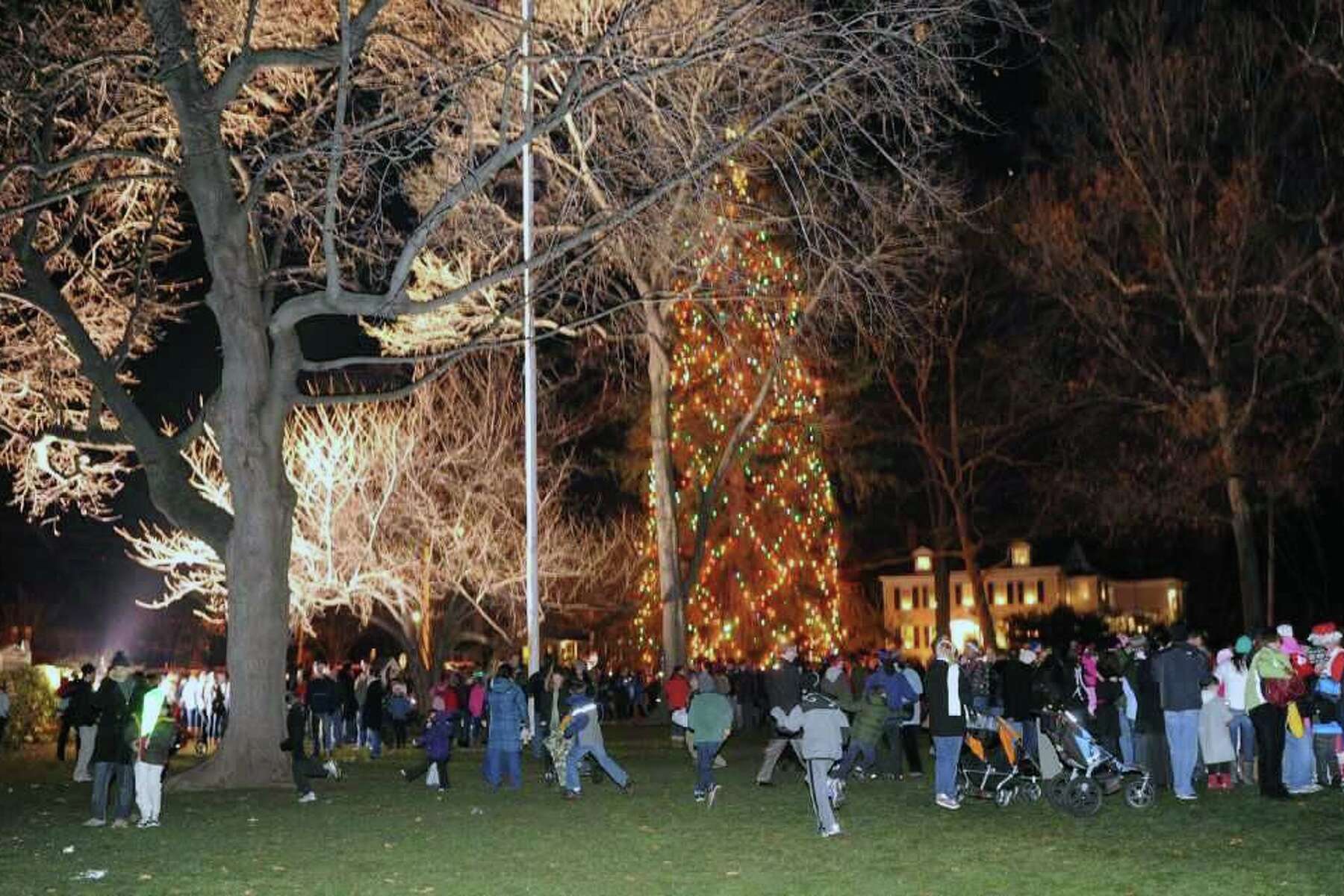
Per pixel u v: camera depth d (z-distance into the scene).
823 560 54.62
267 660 23.02
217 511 23.73
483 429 49.41
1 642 58.97
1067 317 50.25
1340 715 19.67
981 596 60.34
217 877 13.30
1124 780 18.44
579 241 21.77
